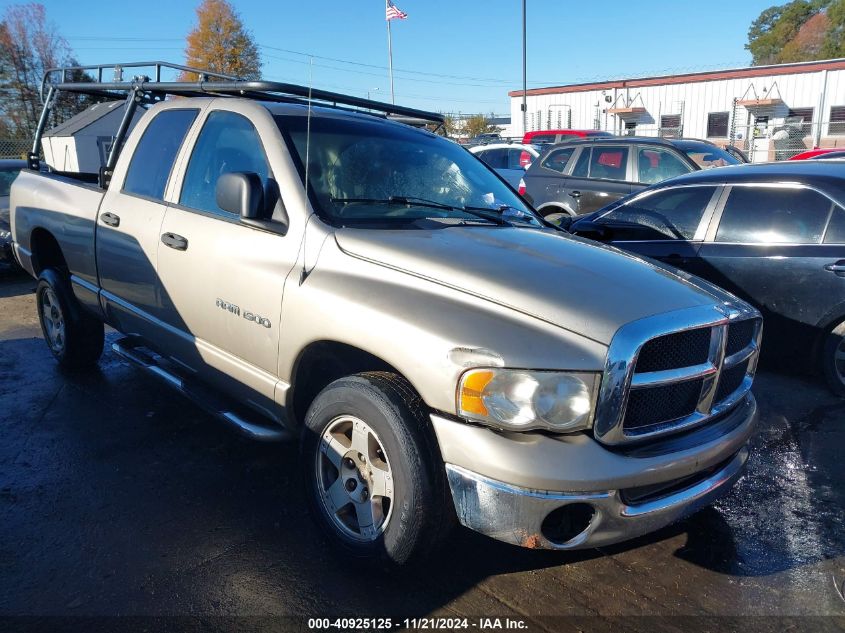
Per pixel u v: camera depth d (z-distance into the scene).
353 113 4.18
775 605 2.94
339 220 3.32
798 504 3.79
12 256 9.40
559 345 2.55
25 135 31.64
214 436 4.41
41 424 4.54
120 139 4.79
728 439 2.92
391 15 20.39
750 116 27.12
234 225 3.56
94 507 3.55
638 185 9.37
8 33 34.03
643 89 29.08
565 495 2.50
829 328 5.25
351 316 2.89
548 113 31.25
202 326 3.76
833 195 5.25
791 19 60.50
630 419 2.65
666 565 3.20
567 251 3.26
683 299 2.87
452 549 3.26
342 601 2.88
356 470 3.03
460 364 2.56
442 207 3.73
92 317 5.30
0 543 3.21
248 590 2.92
